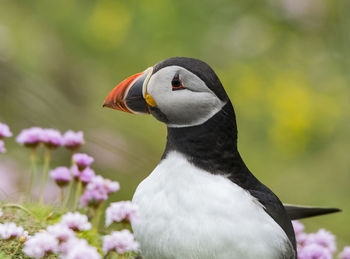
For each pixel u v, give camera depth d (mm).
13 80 13836
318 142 14625
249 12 14562
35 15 15031
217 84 5480
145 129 14516
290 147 14414
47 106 13891
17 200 7094
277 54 14656
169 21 14242
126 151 13219
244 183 5391
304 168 14328
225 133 5457
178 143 5457
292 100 14328
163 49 14367
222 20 14438
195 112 5406
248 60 14562
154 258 5191
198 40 14336
